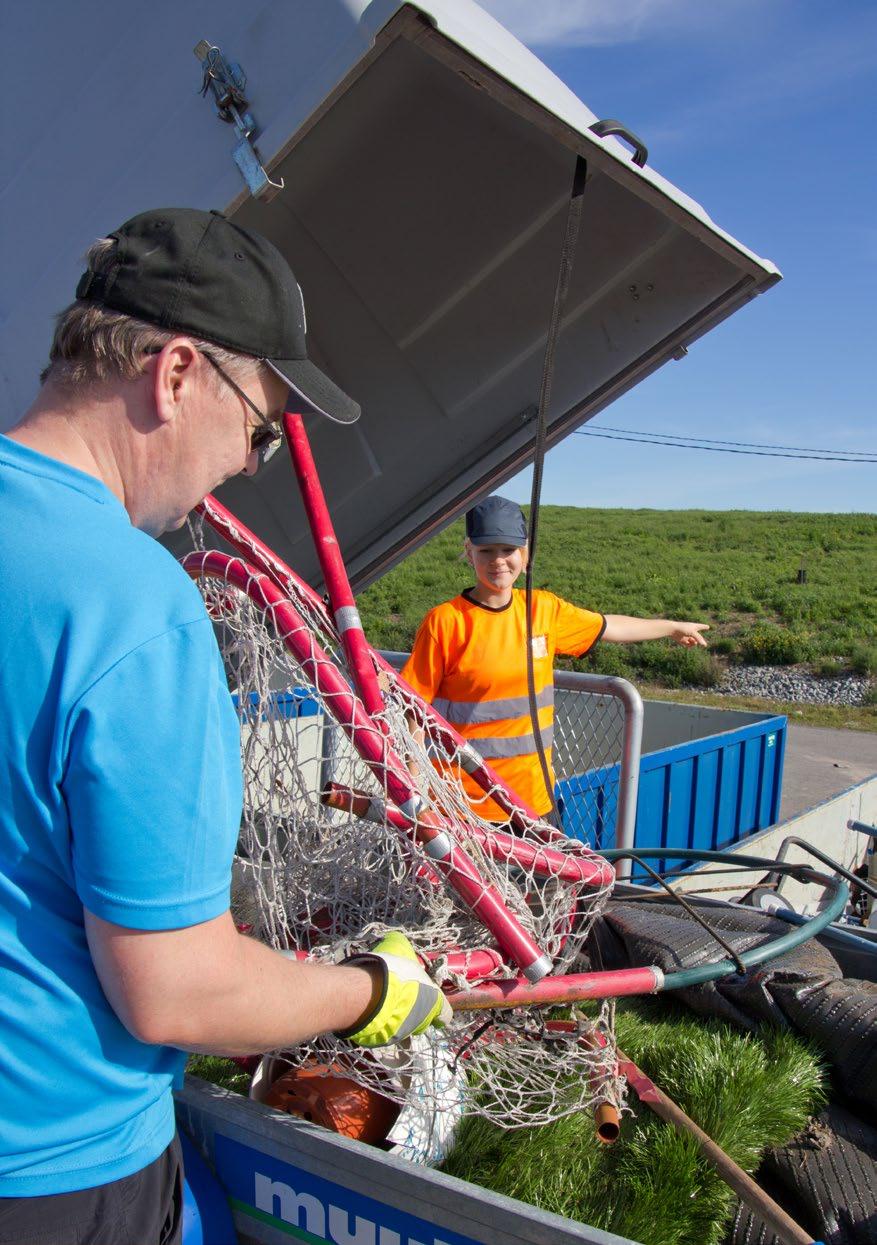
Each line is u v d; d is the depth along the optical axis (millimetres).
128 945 1019
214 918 1075
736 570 41094
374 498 3020
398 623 28734
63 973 1084
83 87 1793
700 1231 1854
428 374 2826
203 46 1563
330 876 1980
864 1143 2023
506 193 2445
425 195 2424
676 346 2674
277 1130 1539
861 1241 1827
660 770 5250
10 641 1011
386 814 1774
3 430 1934
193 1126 1675
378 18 1397
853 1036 2193
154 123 1684
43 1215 1123
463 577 37938
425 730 2078
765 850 4891
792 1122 2059
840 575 39062
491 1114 1843
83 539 1055
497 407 2883
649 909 2842
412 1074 1718
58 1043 1091
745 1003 2414
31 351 1855
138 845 1000
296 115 1495
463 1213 1344
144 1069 1190
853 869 5789
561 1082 2049
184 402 1185
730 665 22625
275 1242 1584
